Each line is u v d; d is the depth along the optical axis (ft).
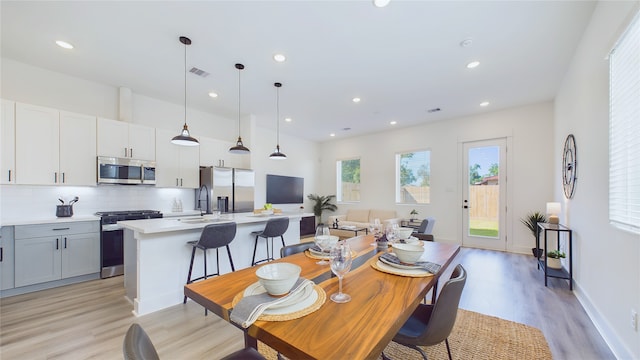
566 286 10.55
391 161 21.80
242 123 18.17
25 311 8.41
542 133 15.44
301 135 23.90
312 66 11.07
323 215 26.35
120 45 9.54
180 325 7.61
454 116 18.08
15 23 8.26
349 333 2.89
